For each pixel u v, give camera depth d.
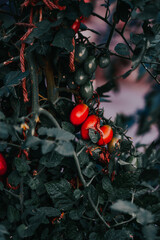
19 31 0.77
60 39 0.66
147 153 0.78
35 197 0.74
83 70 0.72
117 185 0.73
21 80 0.72
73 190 0.74
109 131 0.74
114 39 1.23
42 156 0.72
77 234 0.73
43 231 0.72
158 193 0.75
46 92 0.81
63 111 0.76
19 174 0.71
